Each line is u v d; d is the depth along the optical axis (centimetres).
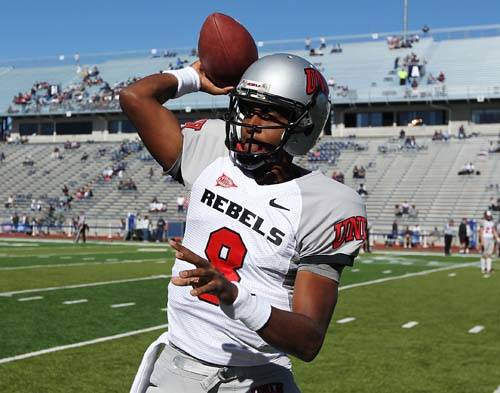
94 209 3594
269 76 231
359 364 682
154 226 3366
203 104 3984
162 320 914
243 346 233
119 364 659
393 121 3825
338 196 232
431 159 3441
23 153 4291
